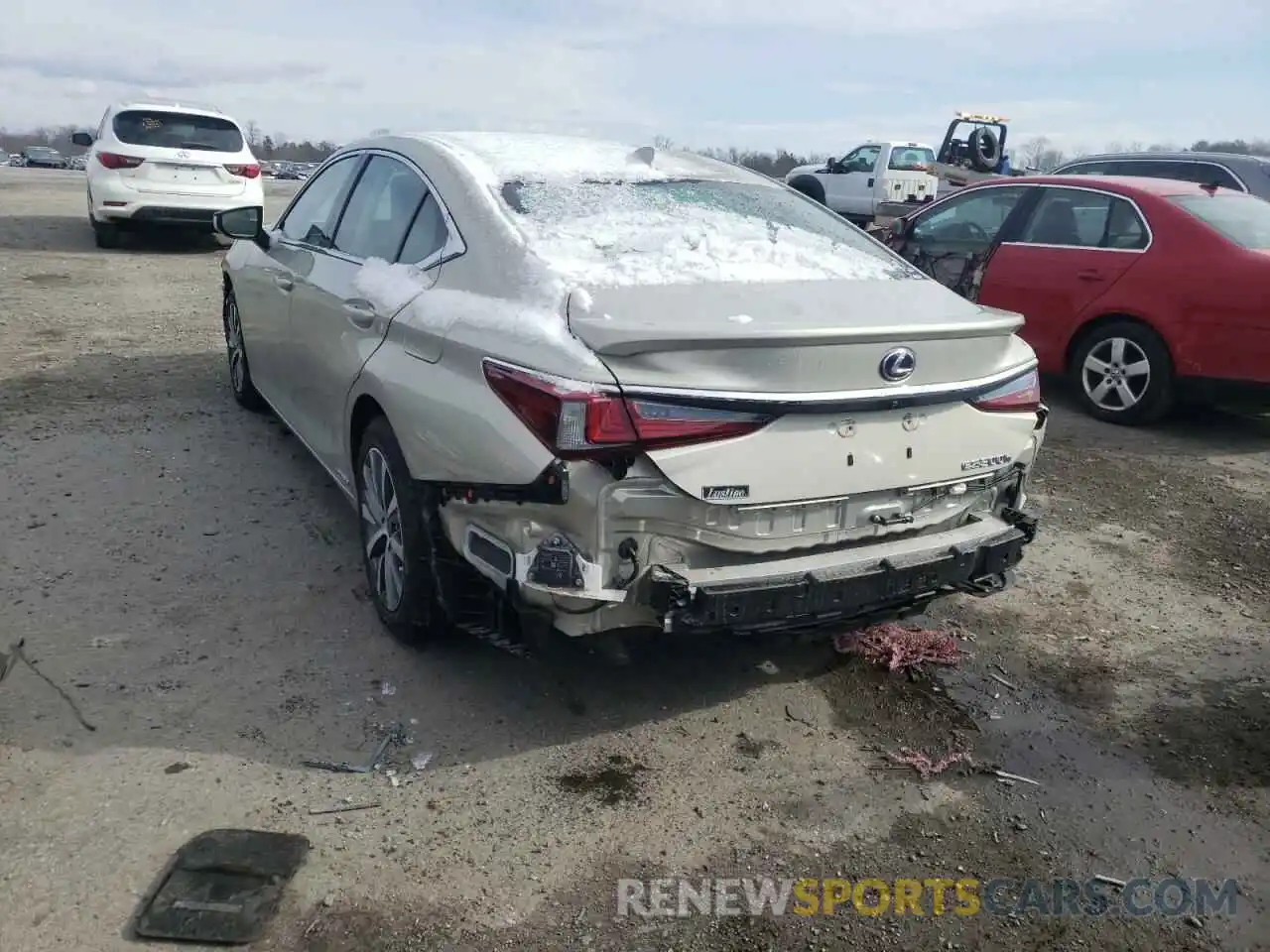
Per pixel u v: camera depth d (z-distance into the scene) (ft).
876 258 12.76
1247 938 8.48
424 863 8.83
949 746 10.89
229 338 20.80
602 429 8.85
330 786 9.72
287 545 14.64
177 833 8.98
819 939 8.30
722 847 9.25
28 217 51.06
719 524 9.50
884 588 10.05
